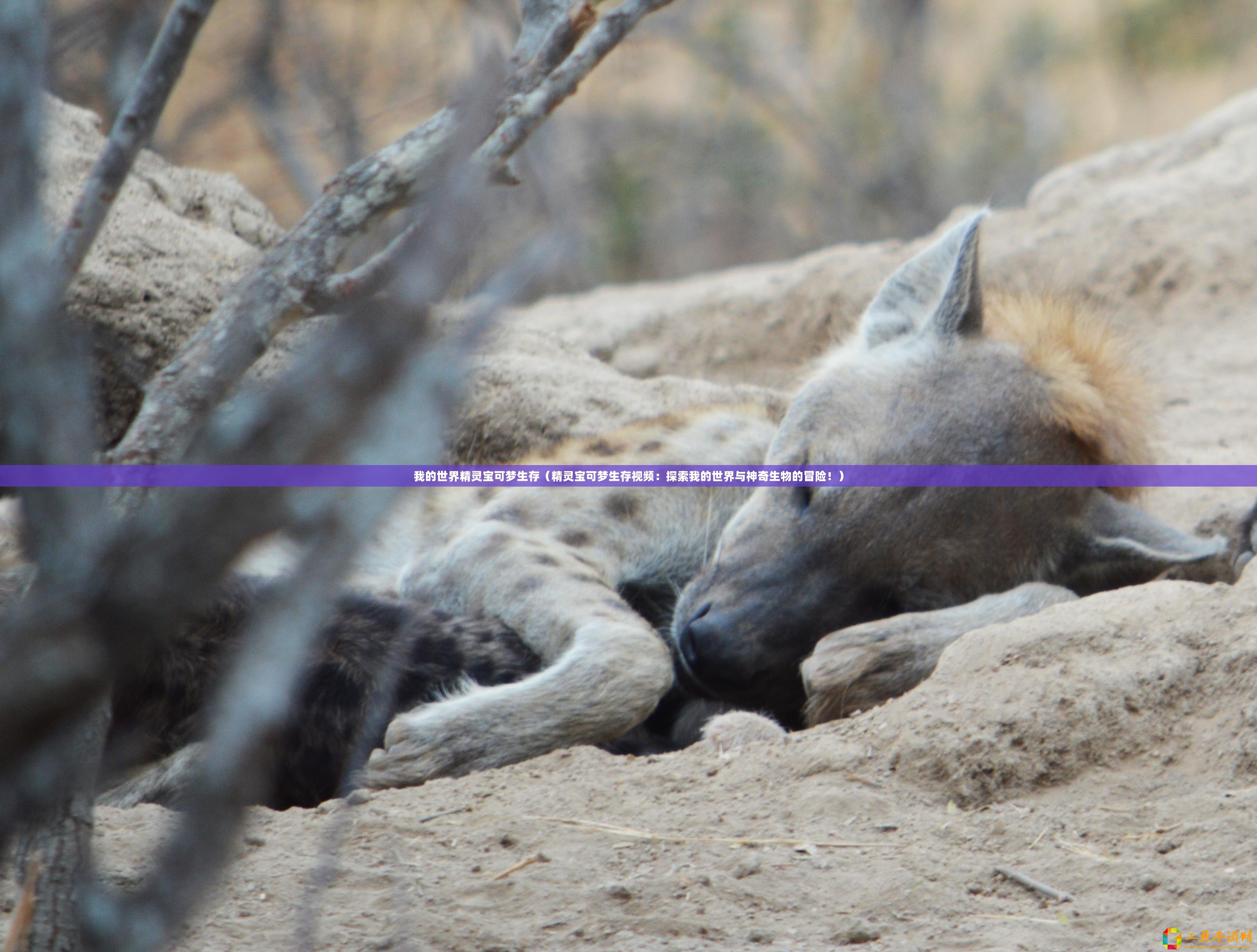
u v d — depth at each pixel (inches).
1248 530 505.7
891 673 428.1
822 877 296.5
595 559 517.0
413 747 414.9
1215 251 944.9
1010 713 350.9
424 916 278.1
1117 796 332.8
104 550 122.6
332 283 247.4
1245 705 343.0
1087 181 1091.9
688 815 333.7
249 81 682.2
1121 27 2054.6
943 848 310.2
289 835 326.0
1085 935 266.7
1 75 159.5
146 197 604.7
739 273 1138.7
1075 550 478.9
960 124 1939.0
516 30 644.1
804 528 460.4
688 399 650.8
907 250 1036.5
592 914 280.5
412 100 681.0
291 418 127.1
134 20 386.6
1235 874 283.4
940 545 456.1
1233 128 1112.2
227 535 123.3
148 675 360.2
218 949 262.7
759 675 452.4
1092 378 513.7
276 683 143.9
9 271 161.0
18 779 125.2
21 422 163.5
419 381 131.3
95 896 171.8
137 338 555.5
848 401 484.7
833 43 1966.0
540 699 432.5
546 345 695.1
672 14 1784.0
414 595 509.4
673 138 1737.2
